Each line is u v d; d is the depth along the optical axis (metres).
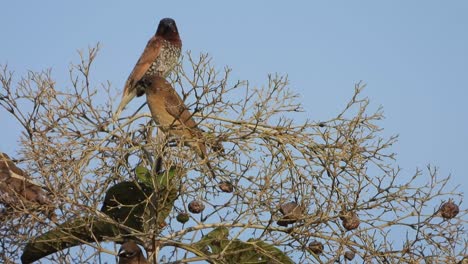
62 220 9.98
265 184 10.28
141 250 9.98
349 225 10.60
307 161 11.10
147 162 10.99
